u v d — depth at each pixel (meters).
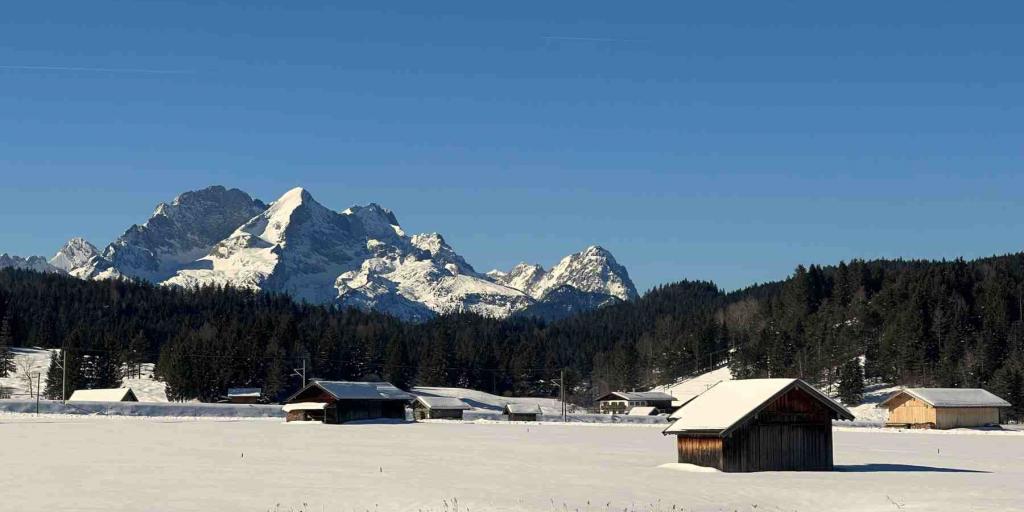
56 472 71.12
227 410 188.88
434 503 55.25
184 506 53.97
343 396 167.00
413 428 148.50
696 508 53.62
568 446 104.62
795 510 53.62
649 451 96.56
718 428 69.44
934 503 56.16
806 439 72.50
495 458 86.38
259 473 71.06
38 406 167.88
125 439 107.94
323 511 52.38
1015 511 53.31
